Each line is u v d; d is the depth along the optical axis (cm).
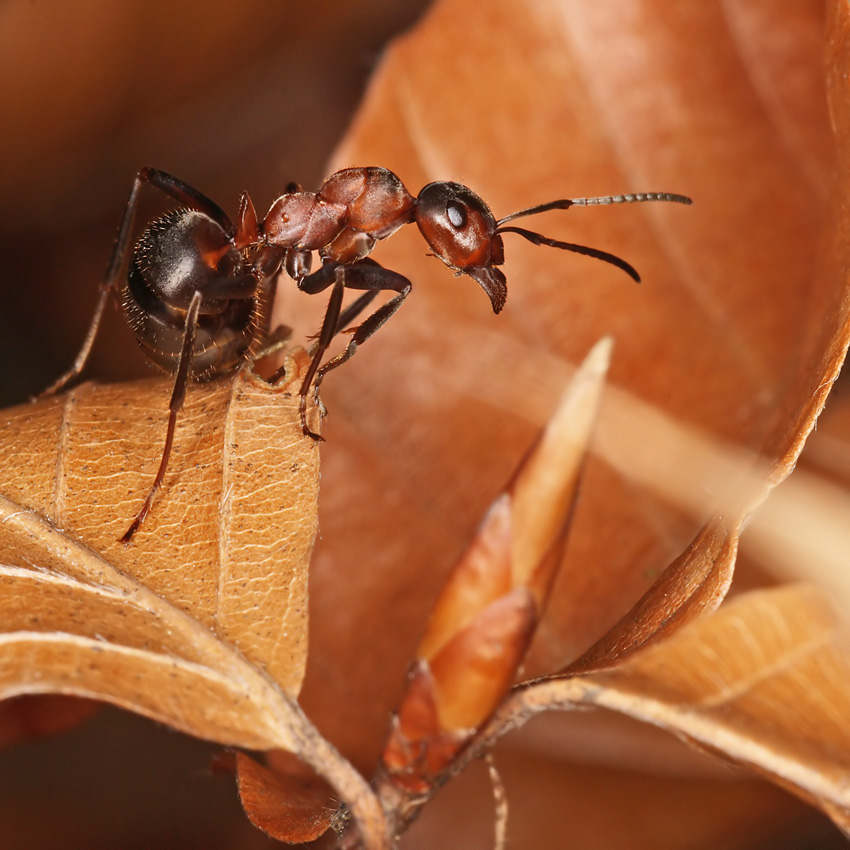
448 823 6
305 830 6
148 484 6
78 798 6
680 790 6
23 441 6
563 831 6
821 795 6
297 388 6
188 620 6
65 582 6
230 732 6
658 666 6
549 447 6
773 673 6
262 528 6
